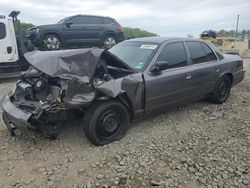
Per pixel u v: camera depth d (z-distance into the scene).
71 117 4.39
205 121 5.66
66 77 4.19
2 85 9.70
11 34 10.71
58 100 4.07
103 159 4.08
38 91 4.50
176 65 5.43
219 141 4.77
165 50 5.30
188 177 3.70
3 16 10.62
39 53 4.70
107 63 4.77
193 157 4.20
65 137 4.75
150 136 4.87
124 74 4.75
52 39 12.84
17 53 10.95
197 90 5.87
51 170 3.81
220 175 3.75
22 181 3.58
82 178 3.64
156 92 4.96
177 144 4.61
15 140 4.69
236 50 22.17
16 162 4.02
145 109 4.90
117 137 4.62
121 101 4.55
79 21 13.33
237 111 6.34
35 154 4.23
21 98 4.66
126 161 4.04
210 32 22.33
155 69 4.91
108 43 14.06
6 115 4.55
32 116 4.04
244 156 4.27
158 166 3.93
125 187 3.47
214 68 6.20
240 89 8.55
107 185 3.50
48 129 4.18
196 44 6.04
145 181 3.60
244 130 5.27
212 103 6.77
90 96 4.12
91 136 4.31
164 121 5.57
